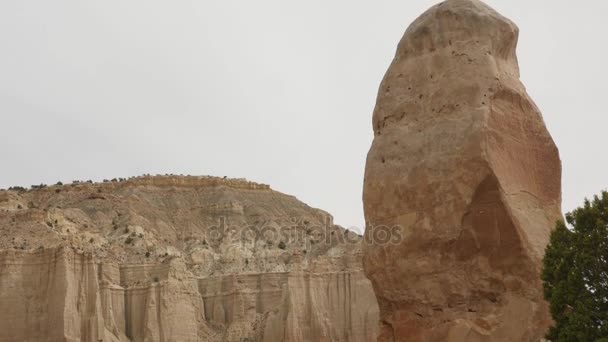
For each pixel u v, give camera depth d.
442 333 31.12
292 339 111.62
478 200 30.70
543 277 30.34
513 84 31.98
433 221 31.33
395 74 33.28
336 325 116.44
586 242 30.75
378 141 33.12
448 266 31.23
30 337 100.25
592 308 30.03
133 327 115.06
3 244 109.00
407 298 32.03
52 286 102.56
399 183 32.06
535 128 32.09
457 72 31.73
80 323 102.69
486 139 30.52
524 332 30.38
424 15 33.19
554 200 32.22
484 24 32.12
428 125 31.91
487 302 30.88
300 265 118.12
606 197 32.31
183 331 115.38
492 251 30.75
